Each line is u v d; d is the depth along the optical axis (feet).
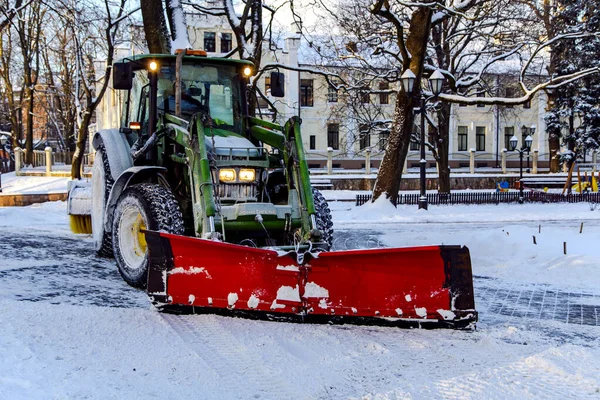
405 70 62.85
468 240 36.50
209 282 19.39
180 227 23.41
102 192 30.37
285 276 18.92
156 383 14.38
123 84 25.79
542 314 22.03
